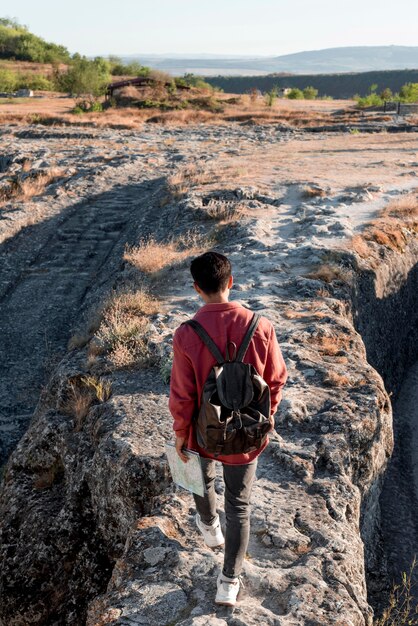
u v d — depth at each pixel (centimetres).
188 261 1231
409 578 679
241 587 400
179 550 432
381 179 1953
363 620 387
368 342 1101
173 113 5284
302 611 379
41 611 604
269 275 1098
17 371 1319
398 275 1293
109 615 381
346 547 447
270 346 353
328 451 572
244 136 3891
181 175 2209
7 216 2092
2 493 737
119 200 2342
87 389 773
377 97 7438
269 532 455
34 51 15438
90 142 3656
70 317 1523
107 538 591
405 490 903
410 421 1127
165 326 898
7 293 1664
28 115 5069
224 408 337
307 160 2481
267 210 1599
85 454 666
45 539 627
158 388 723
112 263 1745
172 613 380
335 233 1330
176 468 379
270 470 547
